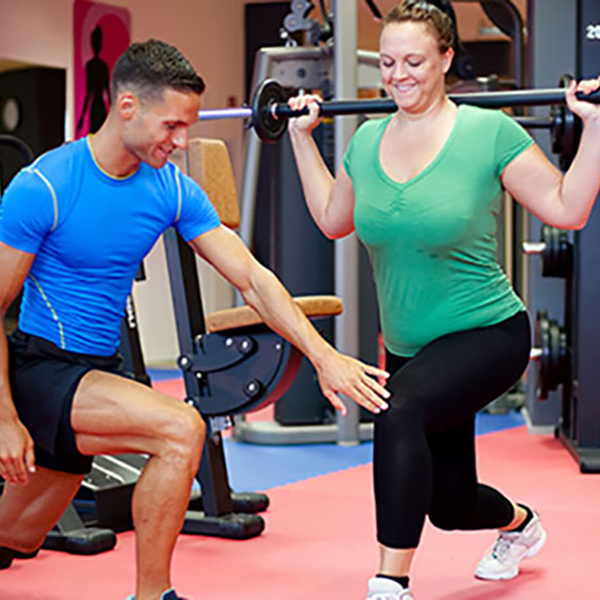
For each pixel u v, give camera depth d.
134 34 9.12
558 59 5.30
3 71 7.98
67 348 2.38
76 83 8.55
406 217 2.41
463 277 2.45
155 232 2.43
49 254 2.34
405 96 2.42
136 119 2.22
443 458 2.62
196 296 3.46
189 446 2.25
